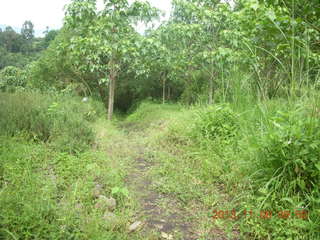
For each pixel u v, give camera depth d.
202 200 2.36
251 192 2.21
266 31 2.56
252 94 3.41
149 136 4.62
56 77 11.65
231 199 2.34
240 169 2.50
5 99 4.22
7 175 2.18
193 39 6.74
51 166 2.66
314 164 1.89
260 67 3.54
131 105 14.30
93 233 1.63
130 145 4.09
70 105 5.49
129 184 2.63
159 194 2.48
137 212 2.13
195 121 4.00
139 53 6.08
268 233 1.81
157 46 5.93
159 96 13.15
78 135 3.48
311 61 2.60
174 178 2.76
